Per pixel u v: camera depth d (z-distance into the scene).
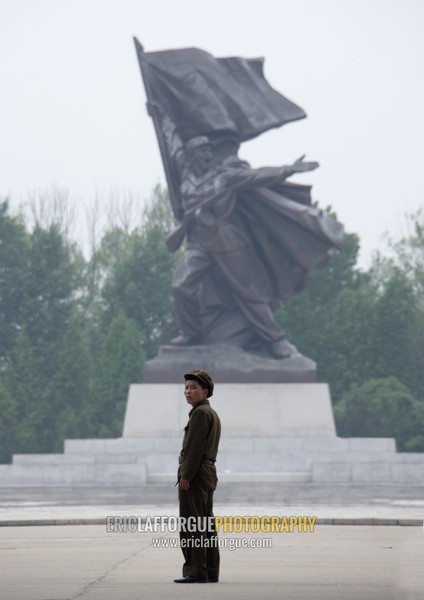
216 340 78.31
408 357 125.06
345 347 124.00
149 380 76.94
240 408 76.06
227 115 76.56
